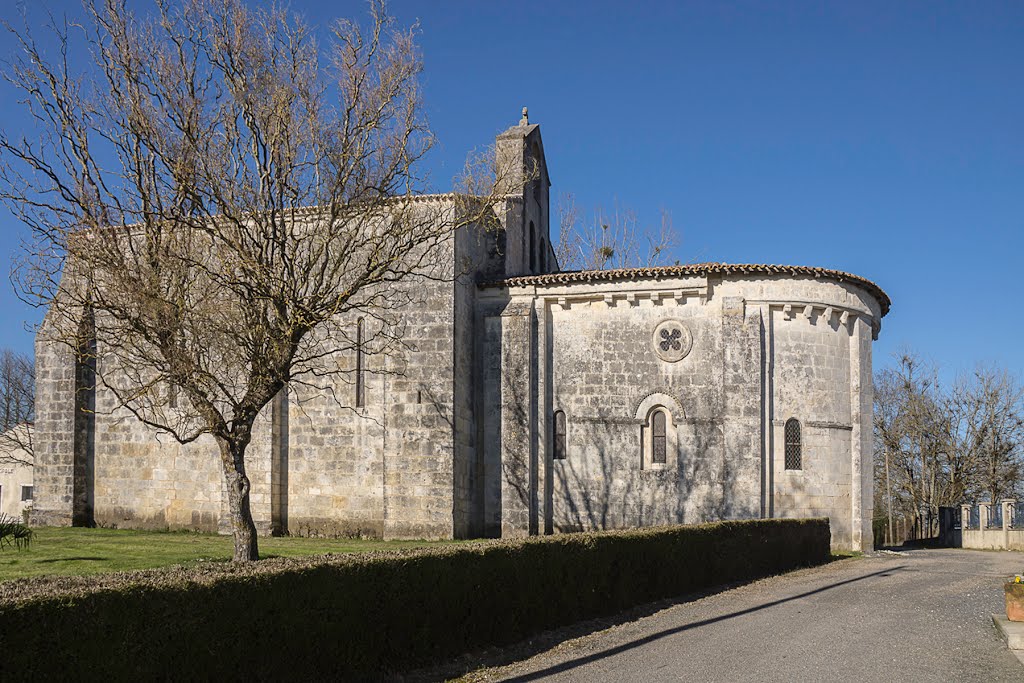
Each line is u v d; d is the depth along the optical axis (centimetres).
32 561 2211
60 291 2070
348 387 3148
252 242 1961
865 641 1470
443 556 1374
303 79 1992
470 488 3136
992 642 1479
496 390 3197
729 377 2958
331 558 1238
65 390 3388
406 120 2091
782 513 2962
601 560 1775
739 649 1405
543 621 1584
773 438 2991
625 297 3089
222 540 2877
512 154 3541
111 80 1877
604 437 3084
